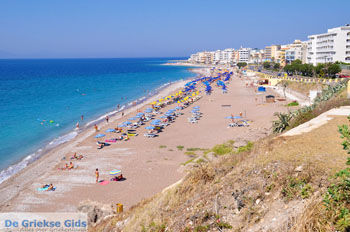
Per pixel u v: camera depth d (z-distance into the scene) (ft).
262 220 31.71
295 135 59.47
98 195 95.81
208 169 50.29
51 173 115.85
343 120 71.61
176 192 49.60
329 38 363.56
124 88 410.93
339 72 307.99
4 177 113.80
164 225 39.73
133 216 51.78
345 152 42.27
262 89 325.21
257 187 36.76
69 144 153.89
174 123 196.44
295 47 553.23
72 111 246.06
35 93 350.43
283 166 38.96
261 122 184.65
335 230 25.14
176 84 463.01
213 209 36.04
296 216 28.89
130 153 136.56
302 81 295.89
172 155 131.64
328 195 28.12
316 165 37.24
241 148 74.49
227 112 226.58
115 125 194.29
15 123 200.54
